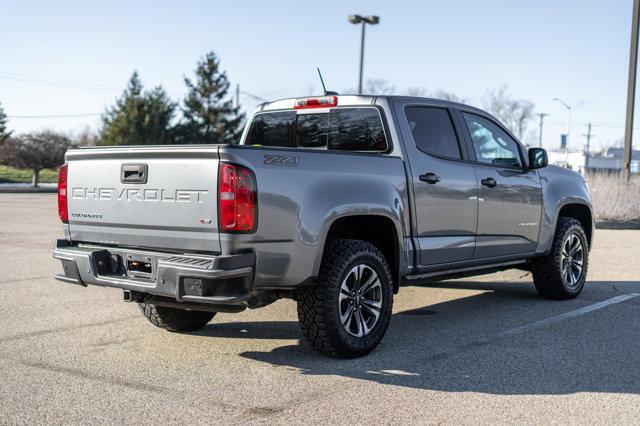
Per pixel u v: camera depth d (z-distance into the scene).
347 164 5.32
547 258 7.55
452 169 6.27
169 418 4.05
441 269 6.22
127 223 5.07
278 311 7.16
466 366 5.12
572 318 6.78
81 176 5.36
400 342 5.85
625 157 20.81
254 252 4.69
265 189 4.71
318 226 4.99
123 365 5.14
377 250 5.48
